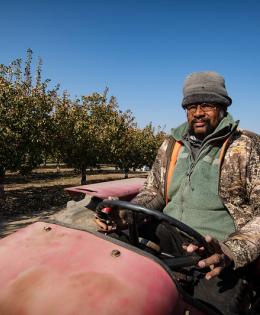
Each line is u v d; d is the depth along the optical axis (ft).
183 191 8.13
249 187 7.56
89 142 64.08
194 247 6.40
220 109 8.23
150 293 5.24
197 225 7.86
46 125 44.75
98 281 5.32
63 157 63.87
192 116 8.23
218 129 7.79
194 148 8.47
